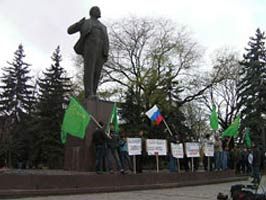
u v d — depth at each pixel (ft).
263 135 58.08
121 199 51.62
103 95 165.48
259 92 175.01
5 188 50.78
